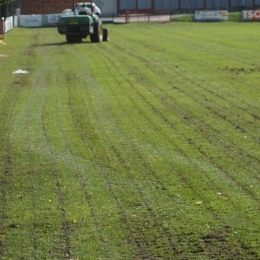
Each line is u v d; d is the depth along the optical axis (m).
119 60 32.38
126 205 10.86
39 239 9.58
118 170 12.91
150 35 51.12
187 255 8.94
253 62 30.48
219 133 15.95
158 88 23.30
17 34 55.91
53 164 13.46
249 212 10.41
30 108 19.70
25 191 11.75
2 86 24.33
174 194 11.34
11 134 16.27
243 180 12.07
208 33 52.03
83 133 16.27
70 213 10.54
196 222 10.03
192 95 21.59
